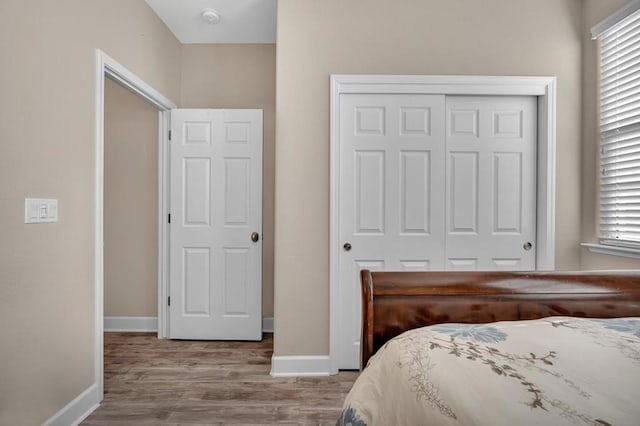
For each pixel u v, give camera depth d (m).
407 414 0.79
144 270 3.34
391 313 1.29
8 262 1.52
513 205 2.57
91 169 2.03
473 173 2.57
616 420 0.63
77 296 1.92
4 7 1.49
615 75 2.27
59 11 1.79
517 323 1.11
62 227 1.81
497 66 2.50
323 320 2.49
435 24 2.49
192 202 3.09
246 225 3.09
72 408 1.86
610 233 2.31
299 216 2.48
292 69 2.48
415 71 2.49
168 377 2.40
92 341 2.03
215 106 3.35
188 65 3.34
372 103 2.52
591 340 0.95
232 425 1.86
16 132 1.55
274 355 2.47
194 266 3.09
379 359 1.06
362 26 2.48
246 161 3.09
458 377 0.80
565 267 2.51
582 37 2.50
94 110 2.06
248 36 3.22
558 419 0.64
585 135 2.48
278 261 2.48
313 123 2.48
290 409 2.02
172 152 3.09
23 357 1.59
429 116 2.52
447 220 2.56
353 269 2.54
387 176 2.53
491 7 2.49
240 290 3.08
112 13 2.25
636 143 2.14
